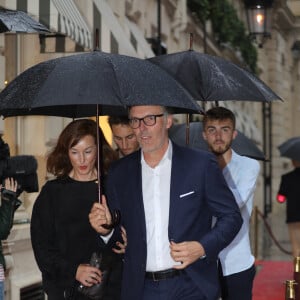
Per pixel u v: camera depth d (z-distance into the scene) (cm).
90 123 644
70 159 639
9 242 910
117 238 602
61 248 634
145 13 1638
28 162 631
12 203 627
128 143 727
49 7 855
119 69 566
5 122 1004
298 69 4366
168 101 557
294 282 706
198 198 573
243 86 730
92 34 1003
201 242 557
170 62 751
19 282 929
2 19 661
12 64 1017
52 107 672
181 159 578
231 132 746
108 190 593
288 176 1290
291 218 1282
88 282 617
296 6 4056
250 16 1828
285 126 4078
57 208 636
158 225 573
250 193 746
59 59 580
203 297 578
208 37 2323
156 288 574
